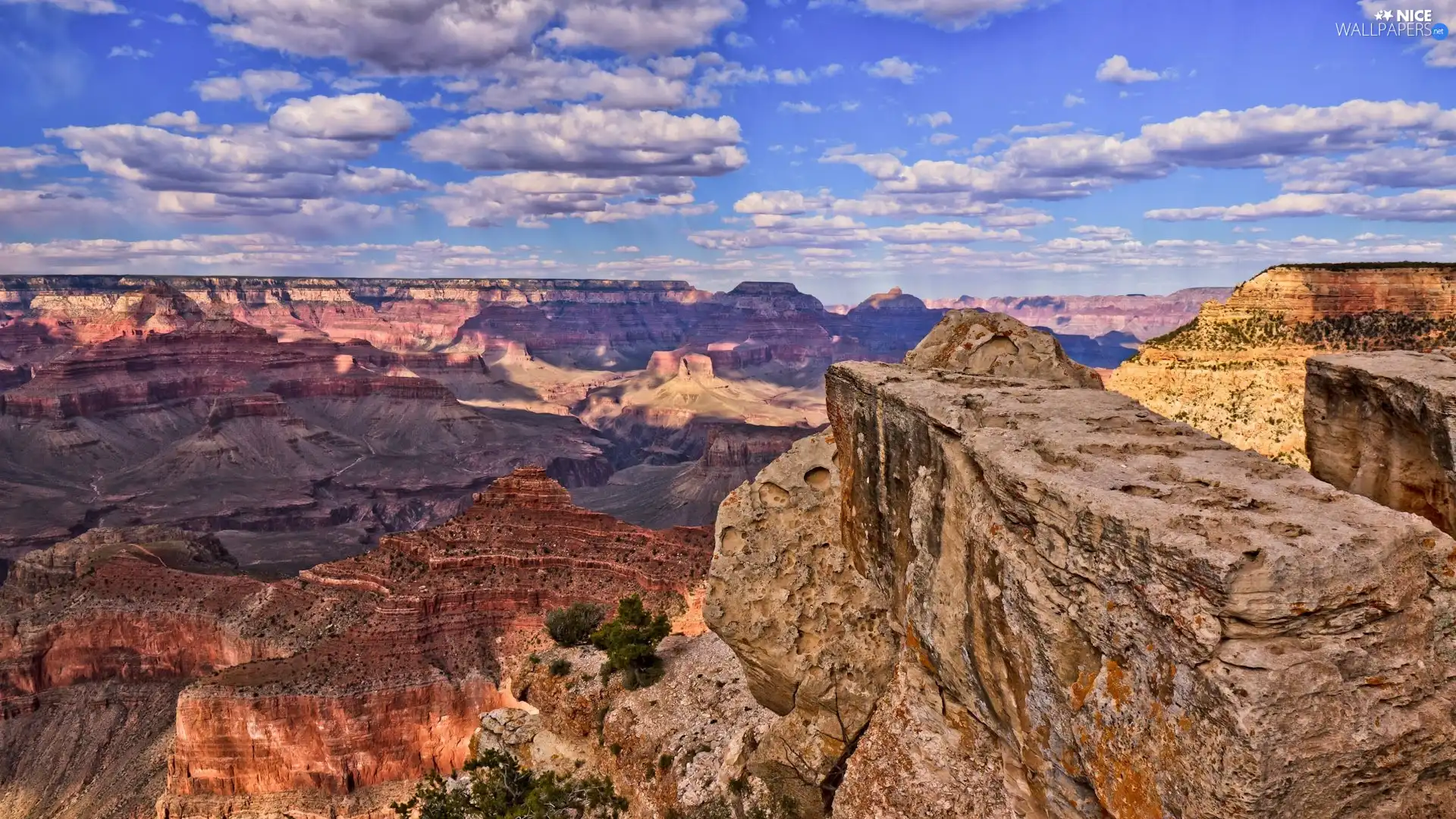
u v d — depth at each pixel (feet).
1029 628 50.44
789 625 87.15
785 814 88.43
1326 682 38.09
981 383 74.54
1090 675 46.70
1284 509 43.73
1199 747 39.11
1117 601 44.16
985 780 61.67
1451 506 50.67
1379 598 39.68
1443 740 39.70
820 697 85.15
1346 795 39.06
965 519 59.41
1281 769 37.40
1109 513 44.16
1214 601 38.60
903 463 72.13
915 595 66.69
